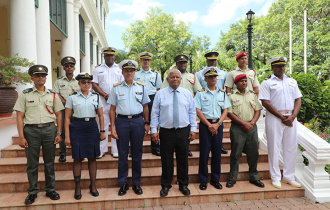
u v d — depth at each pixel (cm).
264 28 2234
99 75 453
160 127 354
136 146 356
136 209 338
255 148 384
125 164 358
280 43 2058
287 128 387
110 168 430
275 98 383
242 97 382
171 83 342
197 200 357
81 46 1180
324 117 601
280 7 2133
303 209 336
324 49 1784
